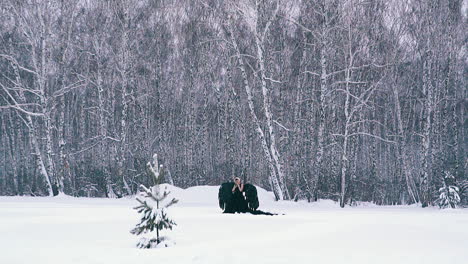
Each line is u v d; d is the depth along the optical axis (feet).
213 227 34.53
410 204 134.92
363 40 130.41
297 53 146.92
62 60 140.77
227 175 163.84
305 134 142.72
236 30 142.92
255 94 162.50
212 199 100.63
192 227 34.60
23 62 163.84
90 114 195.31
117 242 28.53
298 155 132.57
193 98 182.91
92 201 96.07
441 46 139.44
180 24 180.75
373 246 25.40
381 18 143.23
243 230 32.71
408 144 163.94
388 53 139.13
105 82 162.91
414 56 152.05
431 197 123.24
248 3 115.96
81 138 185.37
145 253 24.57
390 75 144.25
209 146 196.85
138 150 162.09
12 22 146.72
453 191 109.40
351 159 135.03
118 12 150.30
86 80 148.36
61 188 132.05
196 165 170.91
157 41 174.50
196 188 105.91
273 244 26.27
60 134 138.00
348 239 27.89
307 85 146.20
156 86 168.25
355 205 117.19
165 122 180.65
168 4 181.06
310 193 111.86
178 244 27.09
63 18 141.79
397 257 22.39
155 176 28.12
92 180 153.58
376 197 148.66
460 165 143.54
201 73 178.70
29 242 28.50
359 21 130.82
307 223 36.94
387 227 33.71
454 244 25.99
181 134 177.99
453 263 21.06
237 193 52.75
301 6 141.90
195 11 176.35
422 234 29.91
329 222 37.81
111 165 158.30
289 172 136.56
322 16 114.73
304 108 148.56
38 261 23.07
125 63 140.67
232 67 154.92
